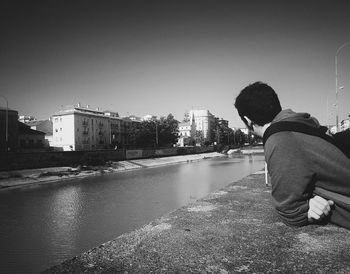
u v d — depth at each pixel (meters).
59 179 39.53
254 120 1.90
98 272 1.59
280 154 1.63
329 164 1.53
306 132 1.62
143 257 1.76
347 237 1.87
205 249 1.84
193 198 26.67
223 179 38.06
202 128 149.25
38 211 22.56
